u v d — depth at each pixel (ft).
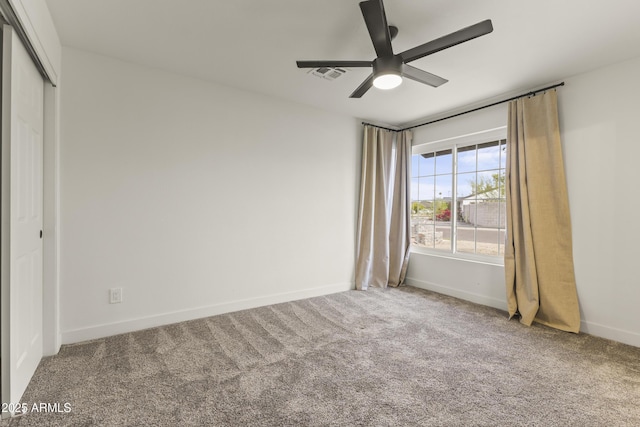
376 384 6.03
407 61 6.30
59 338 7.28
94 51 7.73
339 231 12.67
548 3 5.81
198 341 7.77
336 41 7.29
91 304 7.79
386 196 13.50
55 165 6.95
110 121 7.98
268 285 10.81
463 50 7.52
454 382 6.13
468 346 7.75
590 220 8.57
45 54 5.98
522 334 8.52
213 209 9.61
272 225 10.85
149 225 8.55
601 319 8.38
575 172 8.84
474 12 6.13
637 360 7.06
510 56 7.80
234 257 10.04
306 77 9.21
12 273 4.93
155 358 6.86
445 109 11.86
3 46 4.79
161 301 8.77
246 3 5.96
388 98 10.76
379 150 13.46
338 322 9.24
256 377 6.19
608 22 6.36
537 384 6.09
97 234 7.84
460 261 11.89
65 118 7.43
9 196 4.86
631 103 7.86
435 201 13.26
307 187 11.71
